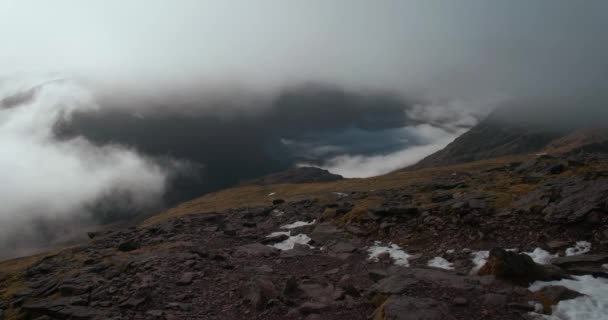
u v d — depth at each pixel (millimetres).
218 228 50781
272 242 42844
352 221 42781
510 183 45344
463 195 41625
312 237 41062
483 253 27641
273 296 24125
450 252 29375
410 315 18438
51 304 25406
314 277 28859
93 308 24641
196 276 30000
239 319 22297
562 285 20984
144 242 45969
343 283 26656
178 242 42562
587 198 29531
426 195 48938
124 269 32281
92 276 31047
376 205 46500
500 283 21969
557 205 30219
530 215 31109
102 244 47750
